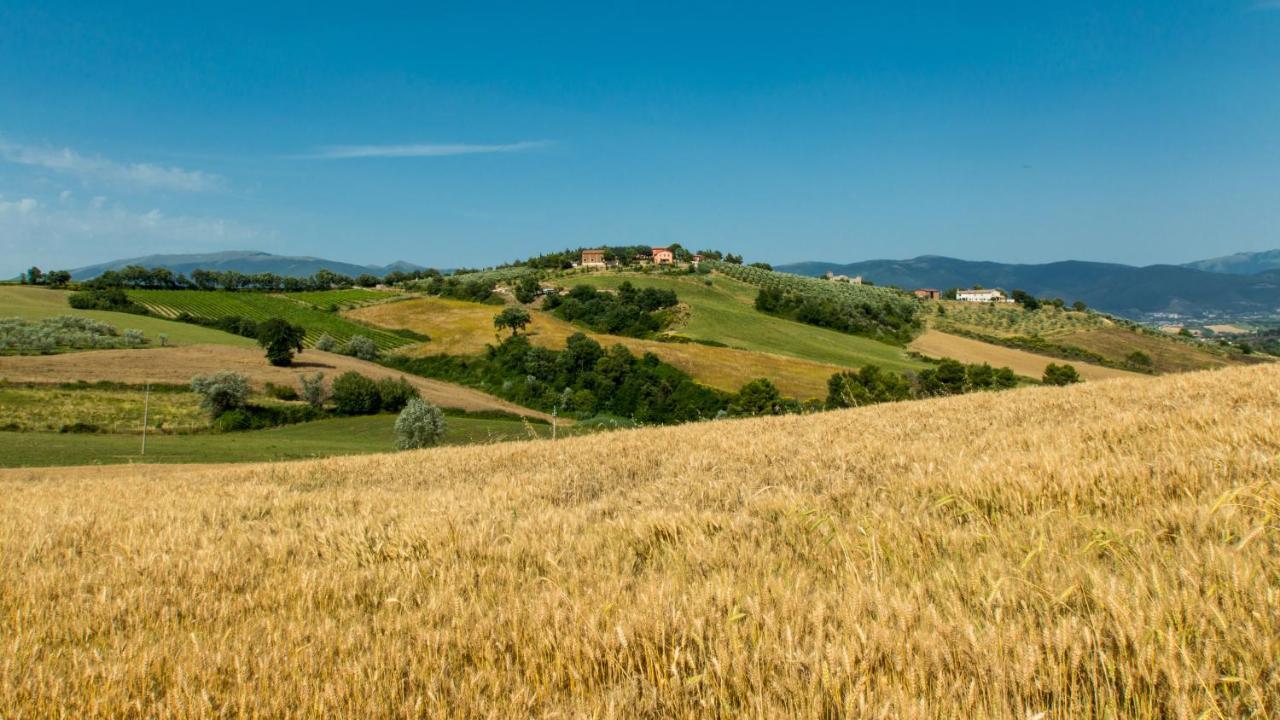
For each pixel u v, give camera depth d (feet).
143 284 475.72
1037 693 8.63
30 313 325.01
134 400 211.20
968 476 19.25
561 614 12.78
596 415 249.75
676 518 19.65
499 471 40.34
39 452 149.38
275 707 10.50
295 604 15.92
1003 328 505.25
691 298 477.77
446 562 17.99
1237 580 9.82
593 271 640.58
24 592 17.54
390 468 47.21
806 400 239.09
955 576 12.21
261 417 209.67
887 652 9.85
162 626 14.99
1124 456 19.76
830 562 14.73
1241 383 36.65
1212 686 7.96
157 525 27.25
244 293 483.51
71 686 11.78
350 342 321.52
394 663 11.82
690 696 9.88
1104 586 10.34
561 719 9.51
